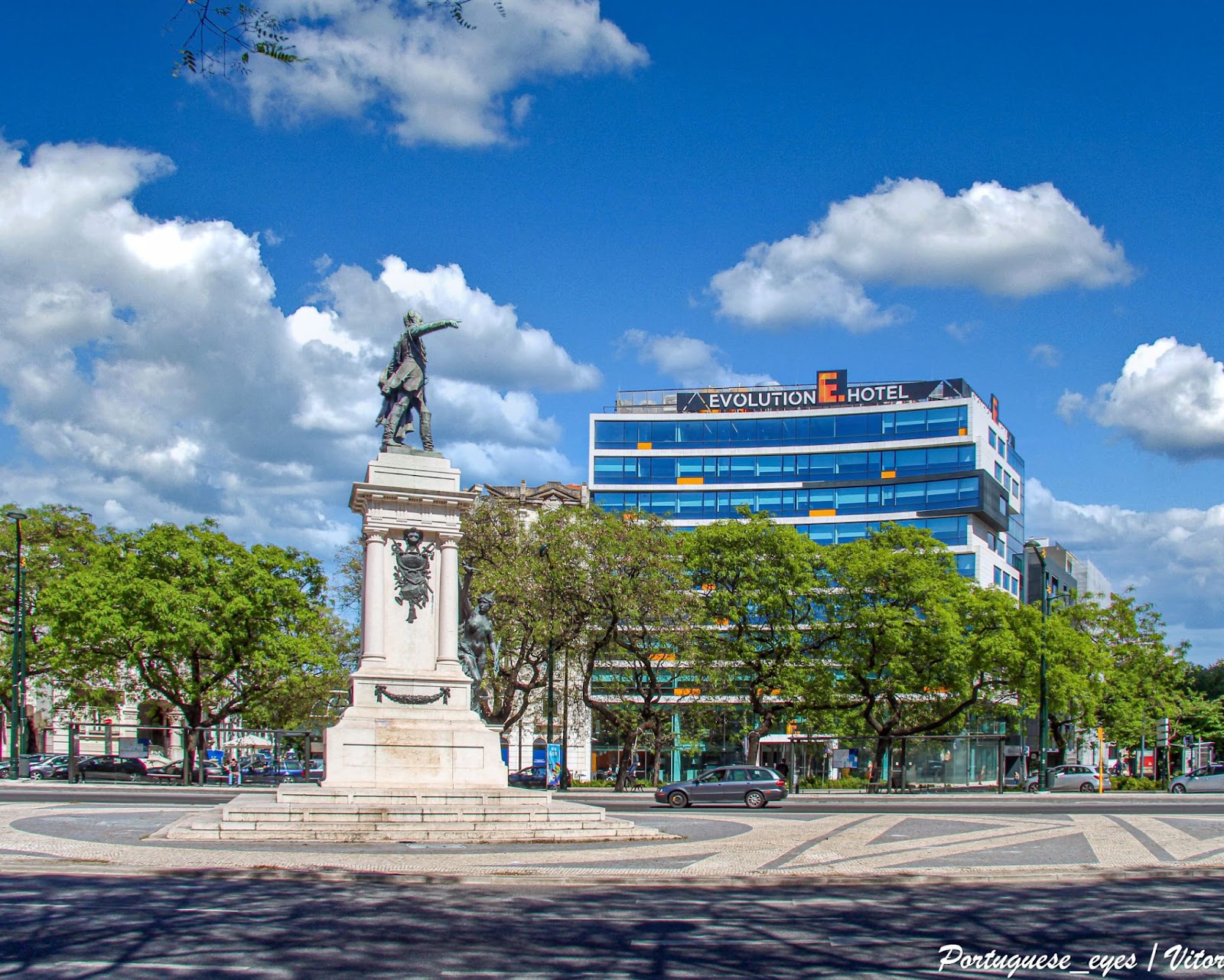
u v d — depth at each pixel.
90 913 16.30
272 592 69.12
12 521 73.81
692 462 119.56
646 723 70.62
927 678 73.62
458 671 33.75
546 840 28.86
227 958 13.45
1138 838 32.19
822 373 120.75
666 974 13.17
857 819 39.47
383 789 31.25
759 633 72.62
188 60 11.83
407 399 36.00
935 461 114.81
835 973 13.53
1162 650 94.75
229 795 49.59
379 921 16.25
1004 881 22.80
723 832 32.75
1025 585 120.38
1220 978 13.88
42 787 55.59
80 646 65.88
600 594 63.06
